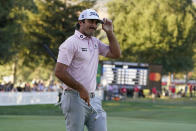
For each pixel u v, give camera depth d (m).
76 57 14.80
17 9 110.31
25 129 31.89
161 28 177.12
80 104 15.09
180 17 180.38
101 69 127.75
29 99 87.31
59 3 134.50
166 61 183.50
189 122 56.19
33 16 137.75
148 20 177.50
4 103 79.62
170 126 38.78
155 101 128.88
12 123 36.84
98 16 15.00
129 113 76.44
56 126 34.88
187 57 195.50
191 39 183.88
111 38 15.90
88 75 15.02
